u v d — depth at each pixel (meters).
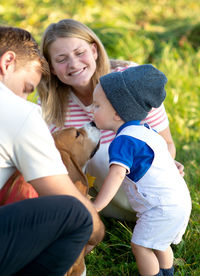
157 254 2.50
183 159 3.81
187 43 6.55
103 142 2.91
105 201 2.26
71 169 2.30
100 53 2.97
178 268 2.60
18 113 1.83
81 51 2.80
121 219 3.00
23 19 7.39
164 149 2.47
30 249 1.72
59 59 2.80
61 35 2.78
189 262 2.64
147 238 2.39
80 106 3.02
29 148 1.84
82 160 2.43
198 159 3.80
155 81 2.43
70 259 1.83
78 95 3.00
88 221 1.87
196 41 6.75
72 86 2.98
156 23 7.75
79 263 2.22
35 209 1.74
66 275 2.10
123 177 2.32
